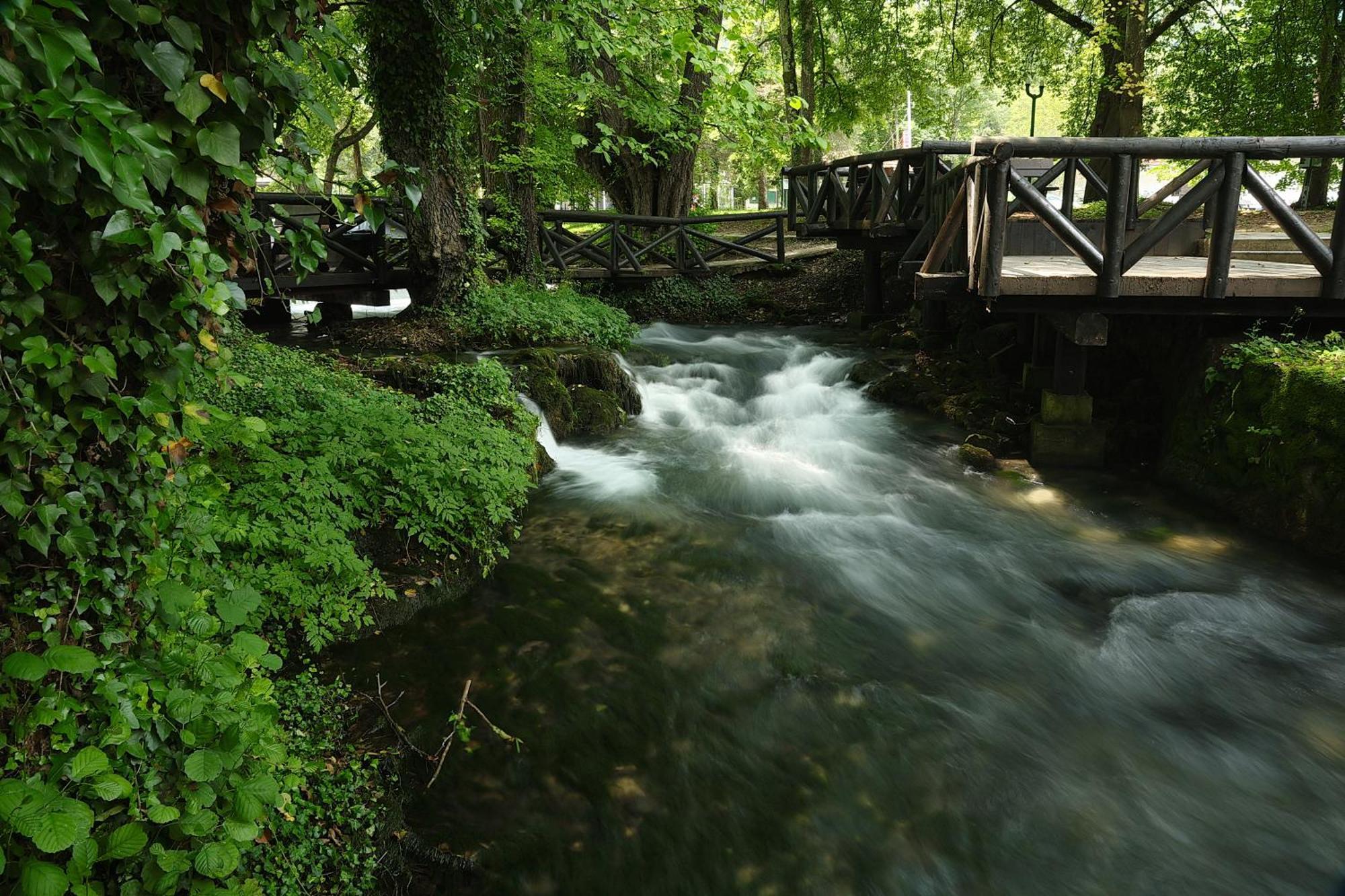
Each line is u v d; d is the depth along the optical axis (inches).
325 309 504.1
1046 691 171.3
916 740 154.2
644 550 231.6
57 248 79.0
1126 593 213.0
